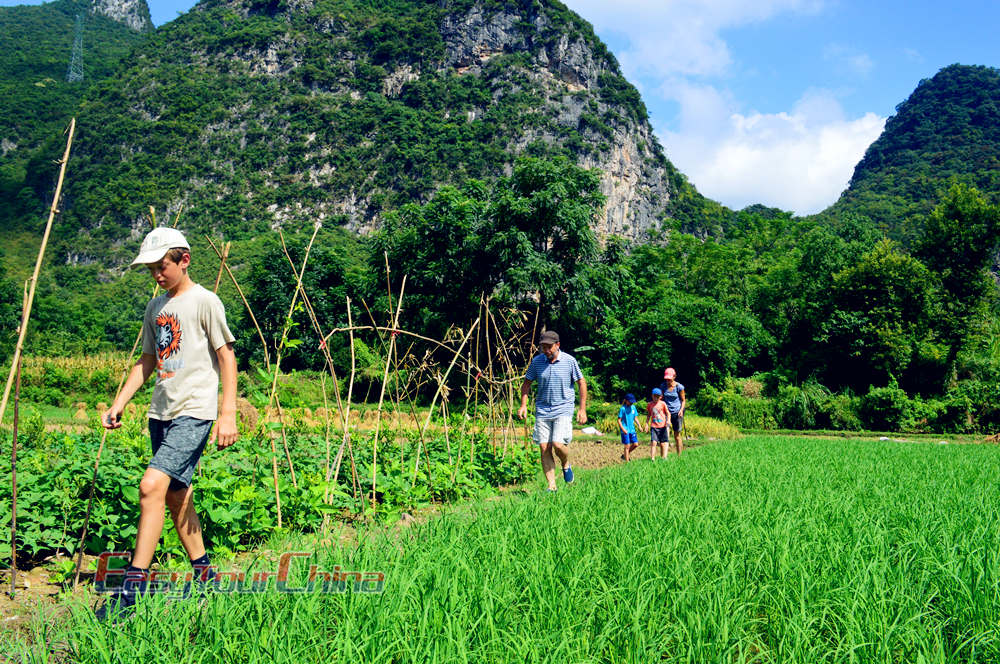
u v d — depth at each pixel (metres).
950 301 42.44
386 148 175.25
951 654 2.88
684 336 37.88
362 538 4.24
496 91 187.62
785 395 36.31
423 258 43.03
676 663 2.80
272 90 192.50
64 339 69.44
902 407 33.31
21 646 2.84
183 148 169.50
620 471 9.56
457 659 2.60
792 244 71.44
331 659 2.64
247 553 5.00
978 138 159.25
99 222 137.50
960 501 6.33
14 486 4.02
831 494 6.60
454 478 8.42
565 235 41.75
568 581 3.49
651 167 185.12
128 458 6.86
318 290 53.09
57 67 193.25
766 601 3.48
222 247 5.83
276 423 5.91
